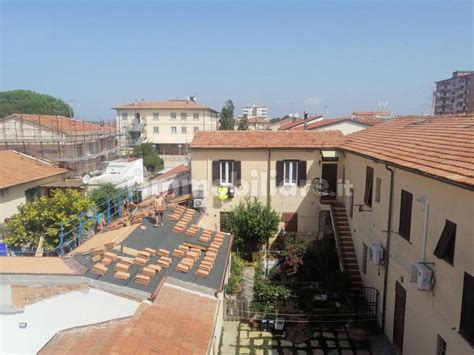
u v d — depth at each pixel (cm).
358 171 1956
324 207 2305
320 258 1944
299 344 1411
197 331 916
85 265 1029
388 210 1446
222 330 1482
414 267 1109
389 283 1435
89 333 922
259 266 2025
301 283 1798
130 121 7631
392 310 1400
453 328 953
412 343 1214
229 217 2275
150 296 980
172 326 909
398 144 1625
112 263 1069
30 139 3650
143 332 864
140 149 5878
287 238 2327
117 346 804
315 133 2498
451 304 966
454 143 1269
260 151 2352
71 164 3741
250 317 1562
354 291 1723
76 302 946
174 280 1096
